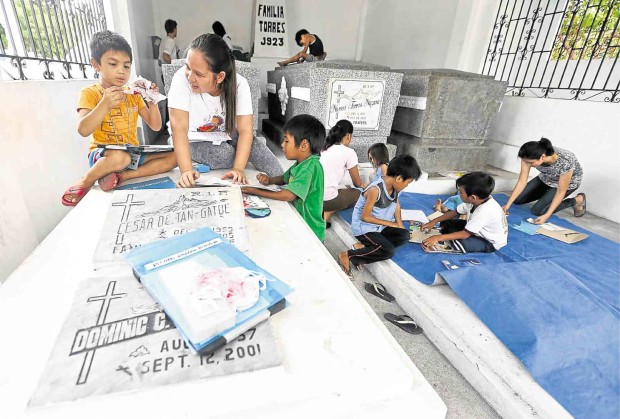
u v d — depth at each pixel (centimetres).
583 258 229
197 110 156
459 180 212
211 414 45
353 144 326
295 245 90
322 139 150
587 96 353
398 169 199
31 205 133
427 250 218
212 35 128
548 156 260
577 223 303
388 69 317
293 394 48
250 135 157
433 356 153
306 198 148
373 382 52
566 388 122
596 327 140
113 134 159
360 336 59
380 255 203
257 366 48
